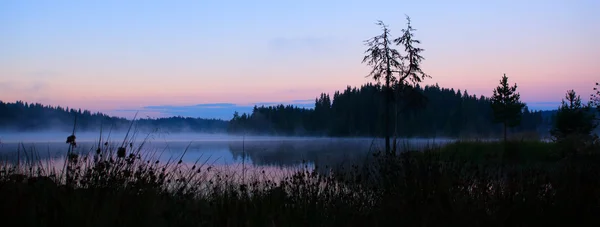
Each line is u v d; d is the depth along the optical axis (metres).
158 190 4.16
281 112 133.75
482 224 3.83
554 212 4.26
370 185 5.39
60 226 2.87
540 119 115.62
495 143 20.42
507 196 4.32
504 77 42.34
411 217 3.83
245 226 3.49
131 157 4.38
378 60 26.23
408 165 5.02
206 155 25.77
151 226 3.16
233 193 4.58
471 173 5.16
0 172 3.69
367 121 98.31
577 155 10.67
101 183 3.73
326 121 115.38
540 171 5.32
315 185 5.23
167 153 19.92
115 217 3.03
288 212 4.11
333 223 4.14
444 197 4.00
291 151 38.41
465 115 102.38
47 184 3.60
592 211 4.29
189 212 3.64
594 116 16.92
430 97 112.00
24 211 2.82
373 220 3.88
